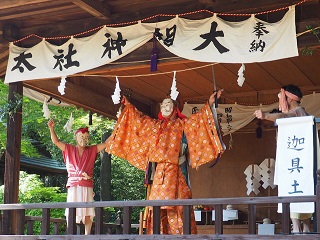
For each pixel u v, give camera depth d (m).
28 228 8.61
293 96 6.03
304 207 5.55
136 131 7.43
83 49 7.72
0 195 14.62
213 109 6.93
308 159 5.61
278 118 5.85
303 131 5.69
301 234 5.38
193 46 7.05
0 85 13.55
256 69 9.26
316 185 5.44
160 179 7.00
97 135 17.75
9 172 7.89
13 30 8.16
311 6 6.73
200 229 10.29
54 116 16.19
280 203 5.52
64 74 7.74
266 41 6.71
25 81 8.56
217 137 6.86
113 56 7.50
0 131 13.77
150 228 7.16
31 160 17.34
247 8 7.04
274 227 9.37
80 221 7.62
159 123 7.30
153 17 7.47
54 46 7.92
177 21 7.26
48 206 6.86
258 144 10.77
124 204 6.33
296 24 6.68
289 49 6.58
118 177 19.81
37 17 8.02
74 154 7.74
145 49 7.46
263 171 10.51
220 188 10.89
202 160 6.97
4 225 7.72
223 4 7.19
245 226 9.98
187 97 11.20
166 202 6.10
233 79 9.89
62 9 7.76
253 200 5.66
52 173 18.64
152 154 7.10
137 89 10.66
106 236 6.36
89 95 9.98
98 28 7.75
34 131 18.08
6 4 7.29
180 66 8.99
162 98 11.34
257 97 10.72
